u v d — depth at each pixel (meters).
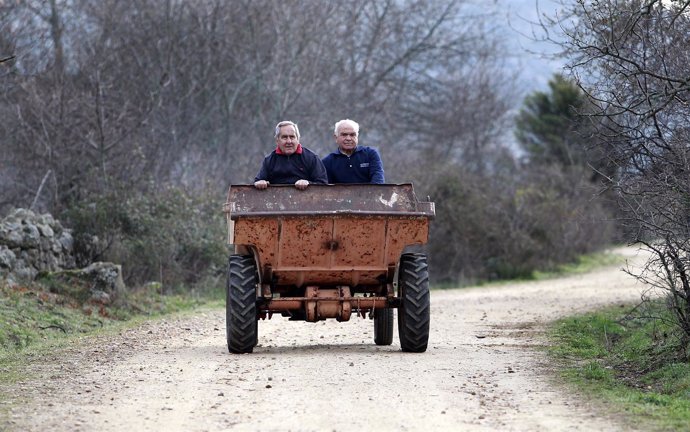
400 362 39.00
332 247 40.94
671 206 39.47
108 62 107.31
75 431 26.83
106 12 111.50
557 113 198.75
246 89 123.06
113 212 80.12
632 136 42.44
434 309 72.50
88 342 48.50
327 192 41.62
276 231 40.34
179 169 108.44
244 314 41.72
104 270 66.94
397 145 150.75
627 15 40.94
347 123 44.97
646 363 40.38
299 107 127.06
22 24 99.62
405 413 28.86
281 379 34.78
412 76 164.00
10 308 55.66
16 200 88.69
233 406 30.06
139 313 67.00
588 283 106.88
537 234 130.50
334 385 33.50
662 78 37.28
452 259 124.81
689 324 40.91
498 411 29.23
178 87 115.12
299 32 128.62
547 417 28.36
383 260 41.53
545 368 38.16
